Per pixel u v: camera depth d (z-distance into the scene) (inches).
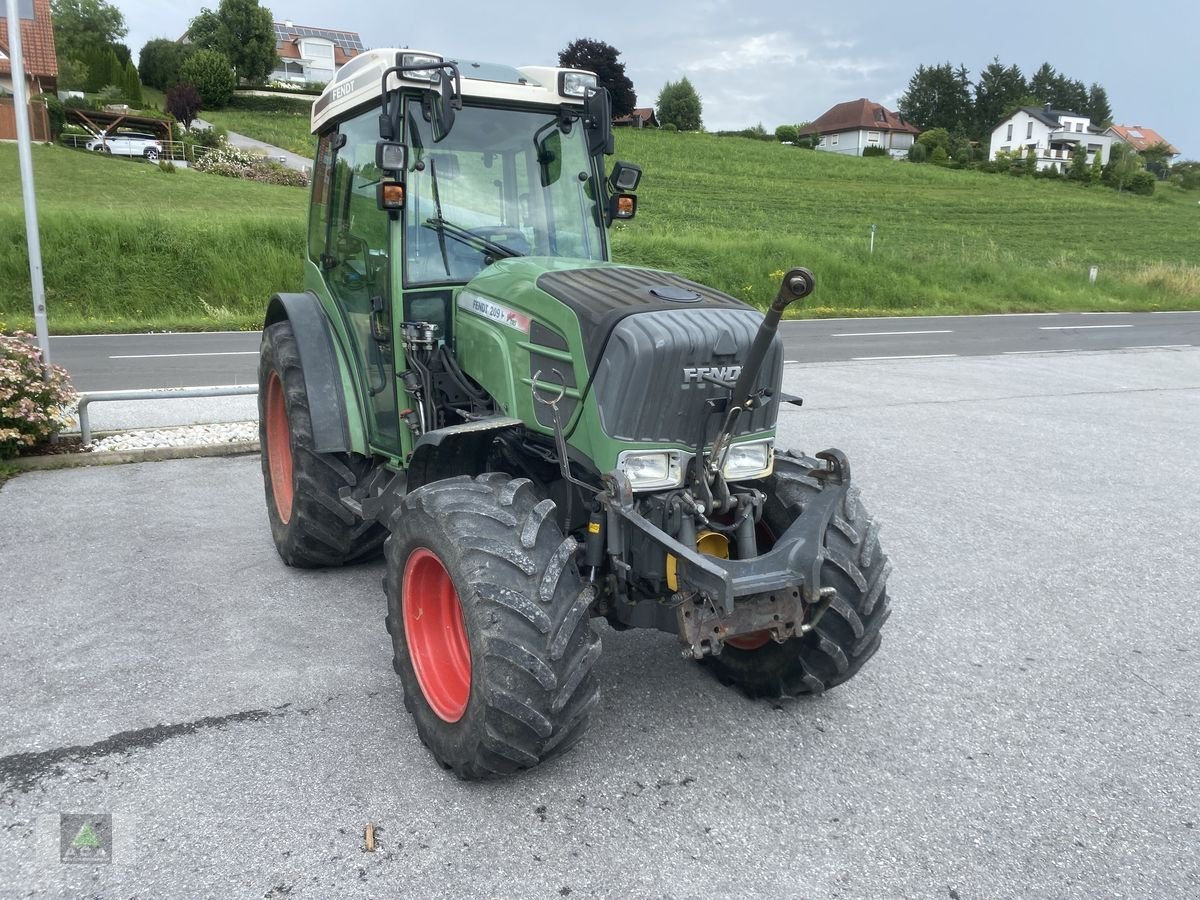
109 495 240.5
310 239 207.9
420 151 151.1
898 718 141.5
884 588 134.1
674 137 2497.5
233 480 257.1
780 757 129.6
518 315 135.3
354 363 177.9
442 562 118.0
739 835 112.0
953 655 163.6
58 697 139.4
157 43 2773.1
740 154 2271.2
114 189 1185.4
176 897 98.8
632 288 130.6
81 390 395.9
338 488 182.1
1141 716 143.9
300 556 187.0
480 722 111.3
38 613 168.7
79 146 1568.7
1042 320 815.1
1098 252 1357.0
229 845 107.3
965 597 190.1
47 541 205.9
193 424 316.8
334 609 175.0
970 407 395.5
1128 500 261.3
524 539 114.4
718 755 129.6
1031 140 3796.8
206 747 127.4
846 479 136.2
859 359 544.7
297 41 3474.4
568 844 109.3
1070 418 375.9
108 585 182.5
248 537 213.0
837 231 1331.2
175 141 1624.0
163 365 474.3
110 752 125.5
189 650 156.3
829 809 117.9
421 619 129.4
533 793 119.3
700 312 125.2
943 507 251.4
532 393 132.1
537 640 111.0
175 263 753.0
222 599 178.1
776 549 122.0
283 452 200.7
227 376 438.6
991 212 1726.1
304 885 101.1
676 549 114.1
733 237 1079.6
